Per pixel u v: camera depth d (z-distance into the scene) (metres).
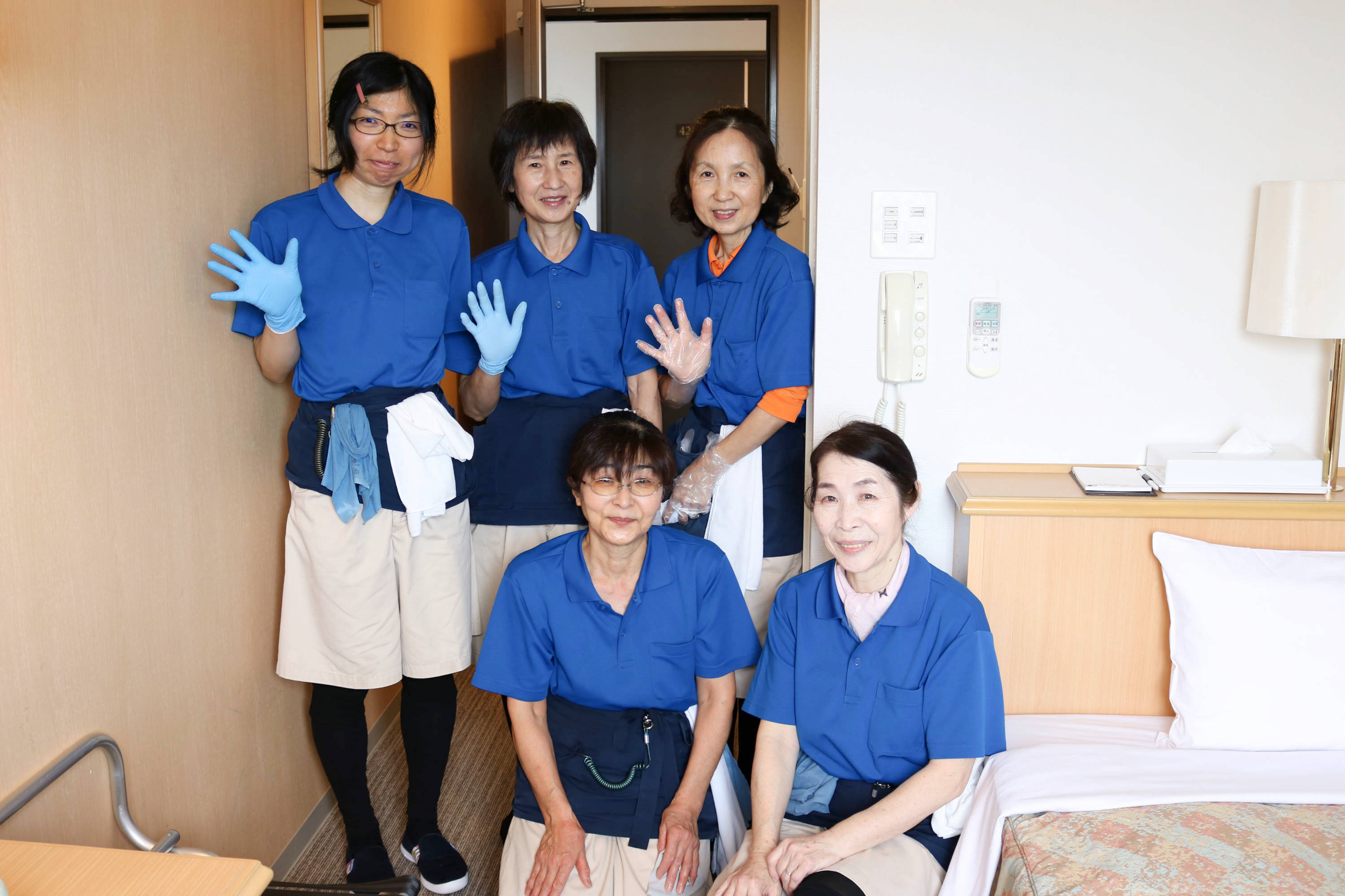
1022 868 1.42
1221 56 1.87
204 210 1.81
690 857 1.70
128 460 1.61
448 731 2.11
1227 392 1.97
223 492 1.90
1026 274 1.96
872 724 1.63
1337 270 1.71
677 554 1.78
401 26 2.85
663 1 4.23
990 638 1.60
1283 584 1.69
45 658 1.43
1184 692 1.70
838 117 1.94
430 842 2.12
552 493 2.17
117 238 1.58
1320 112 1.87
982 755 1.57
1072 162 1.92
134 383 1.63
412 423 1.90
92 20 1.51
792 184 2.10
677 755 1.81
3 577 1.35
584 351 2.14
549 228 2.10
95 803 1.55
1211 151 1.90
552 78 4.31
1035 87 1.90
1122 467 1.98
